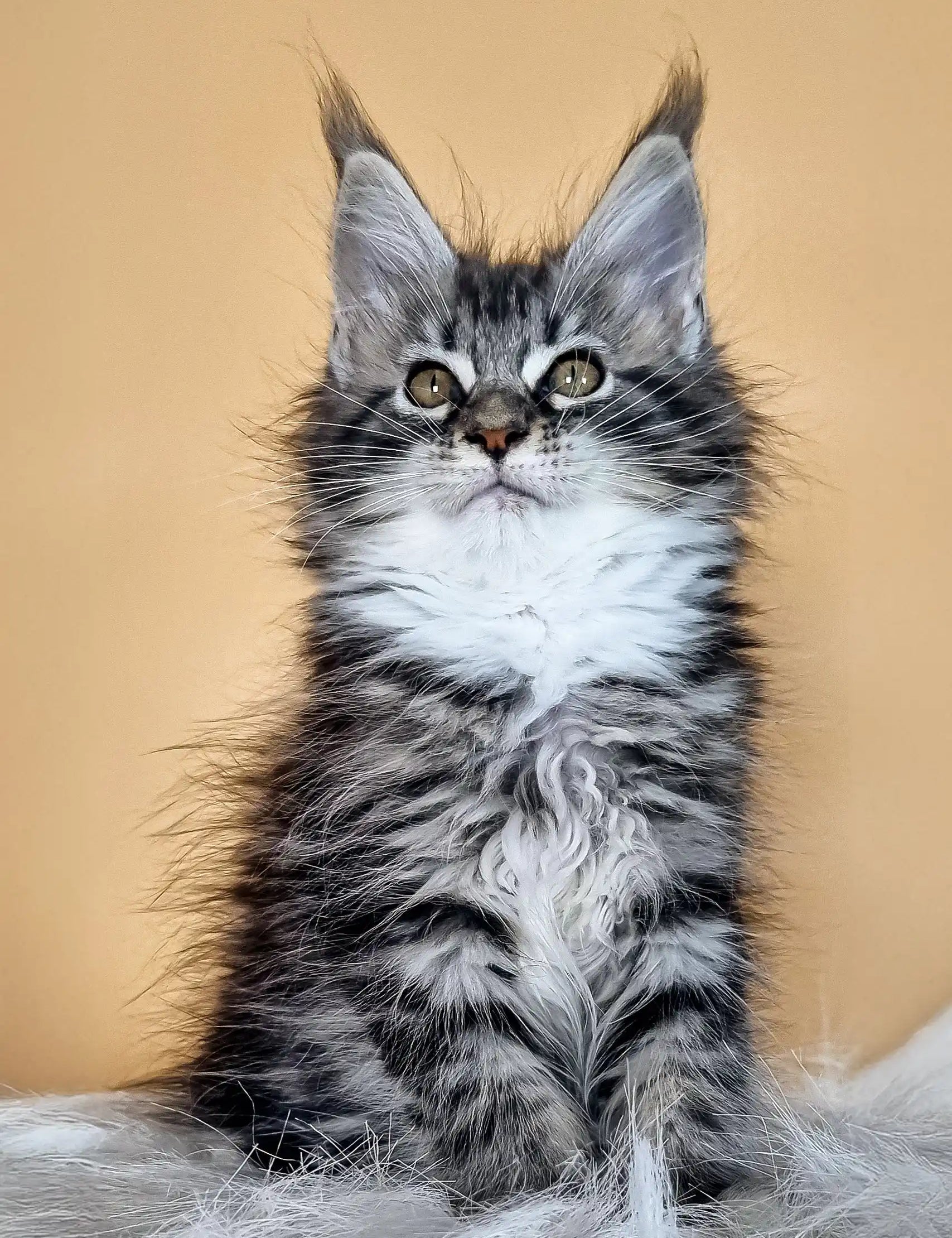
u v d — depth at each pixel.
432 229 1.79
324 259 1.93
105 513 1.96
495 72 1.92
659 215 1.72
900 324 1.84
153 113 1.98
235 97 1.96
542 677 1.57
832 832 1.79
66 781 1.93
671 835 1.51
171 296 1.96
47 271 1.98
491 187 1.91
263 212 1.95
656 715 1.56
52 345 1.98
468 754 1.52
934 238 1.84
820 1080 1.69
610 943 1.51
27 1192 1.33
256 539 1.90
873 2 1.86
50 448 1.97
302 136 1.95
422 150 1.92
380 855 1.48
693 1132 1.38
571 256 1.75
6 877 1.93
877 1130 1.46
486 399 1.63
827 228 1.85
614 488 1.61
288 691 1.80
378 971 1.43
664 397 1.68
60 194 1.99
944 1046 1.72
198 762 1.88
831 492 1.81
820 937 1.78
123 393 1.96
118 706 1.93
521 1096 1.39
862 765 1.79
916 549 1.81
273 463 1.89
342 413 1.75
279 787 1.67
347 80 1.94
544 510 1.59
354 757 1.55
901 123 1.85
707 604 1.65
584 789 1.51
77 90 1.99
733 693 1.61
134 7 1.98
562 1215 1.20
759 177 1.86
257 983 1.61
